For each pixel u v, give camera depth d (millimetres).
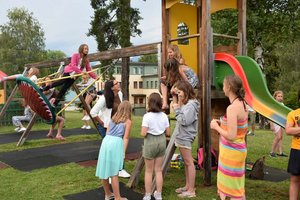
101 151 3846
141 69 42969
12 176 5266
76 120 14500
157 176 3990
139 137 9258
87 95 8273
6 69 38031
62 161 6281
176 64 4520
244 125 3182
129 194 4266
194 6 6023
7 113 13227
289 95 23375
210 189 4488
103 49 18031
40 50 41000
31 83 6367
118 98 4938
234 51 5453
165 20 5363
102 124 4977
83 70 7441
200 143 5652
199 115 5633
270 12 15531
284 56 27844
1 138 9359
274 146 6746
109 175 3791
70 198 4152
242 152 3160
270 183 4832
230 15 15688
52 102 7352
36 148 7688
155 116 3918
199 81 4895
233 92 3168
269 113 4070
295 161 3492
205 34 4629
